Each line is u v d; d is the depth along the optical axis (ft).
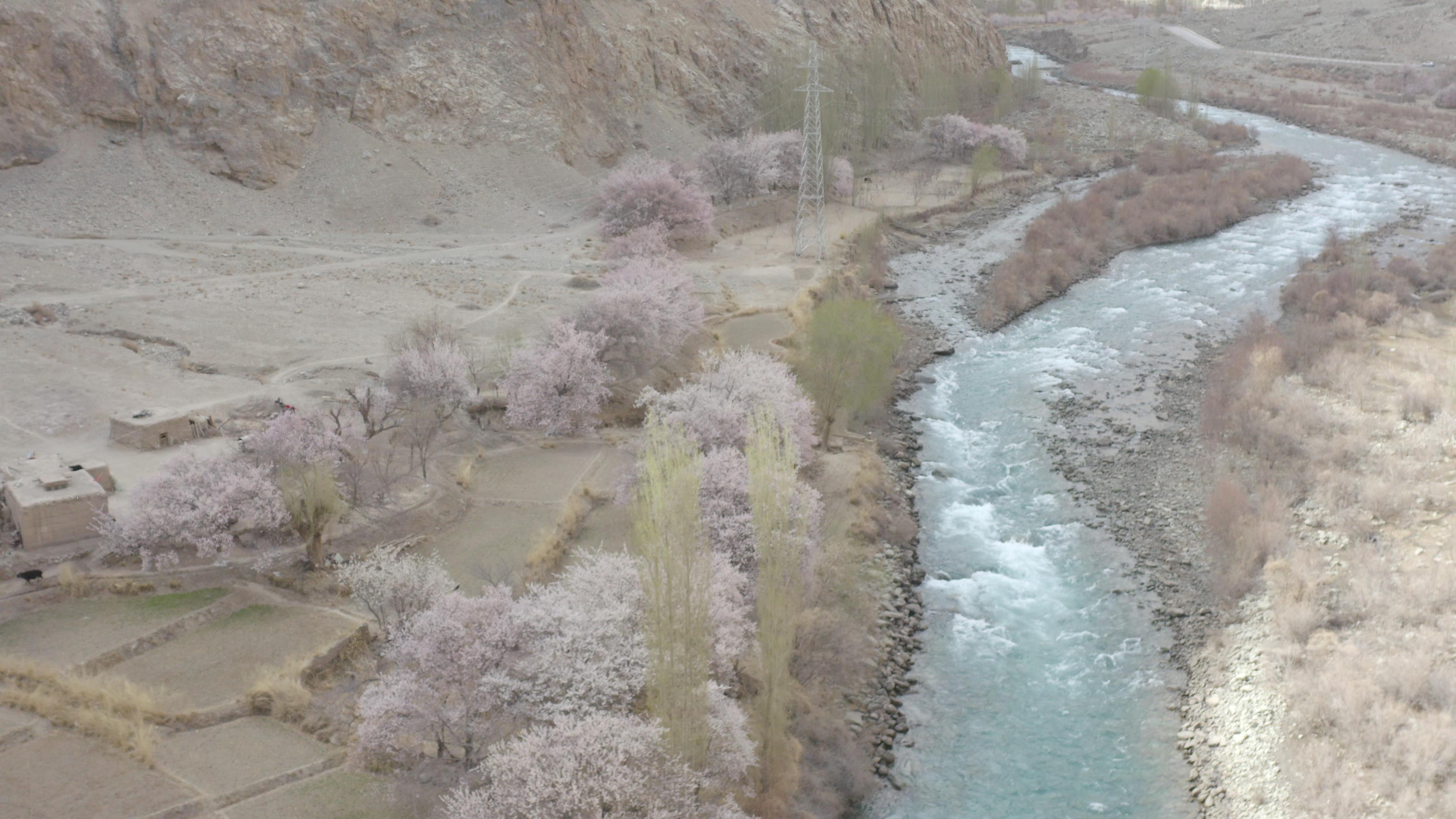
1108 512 137.18
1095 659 111.14
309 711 89.61
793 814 86.02
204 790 79.10
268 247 225.56
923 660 111.65
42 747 83.10
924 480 148.05
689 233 250.16
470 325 185.26
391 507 120.88
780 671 86.79
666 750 74.69
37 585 104.27
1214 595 117.60
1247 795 90.38
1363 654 102.01
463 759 82.17
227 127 249.55
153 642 97.40
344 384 155.74
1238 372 169.27
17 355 156.15
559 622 86.48
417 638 84.94
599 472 136.36
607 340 157.17
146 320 175.52
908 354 193.26
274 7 263.90
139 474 126.41
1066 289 227.61
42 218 221.05
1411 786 85.25
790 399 137.69
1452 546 116.26
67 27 239.91
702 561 76.48
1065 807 92.63
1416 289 206.39
